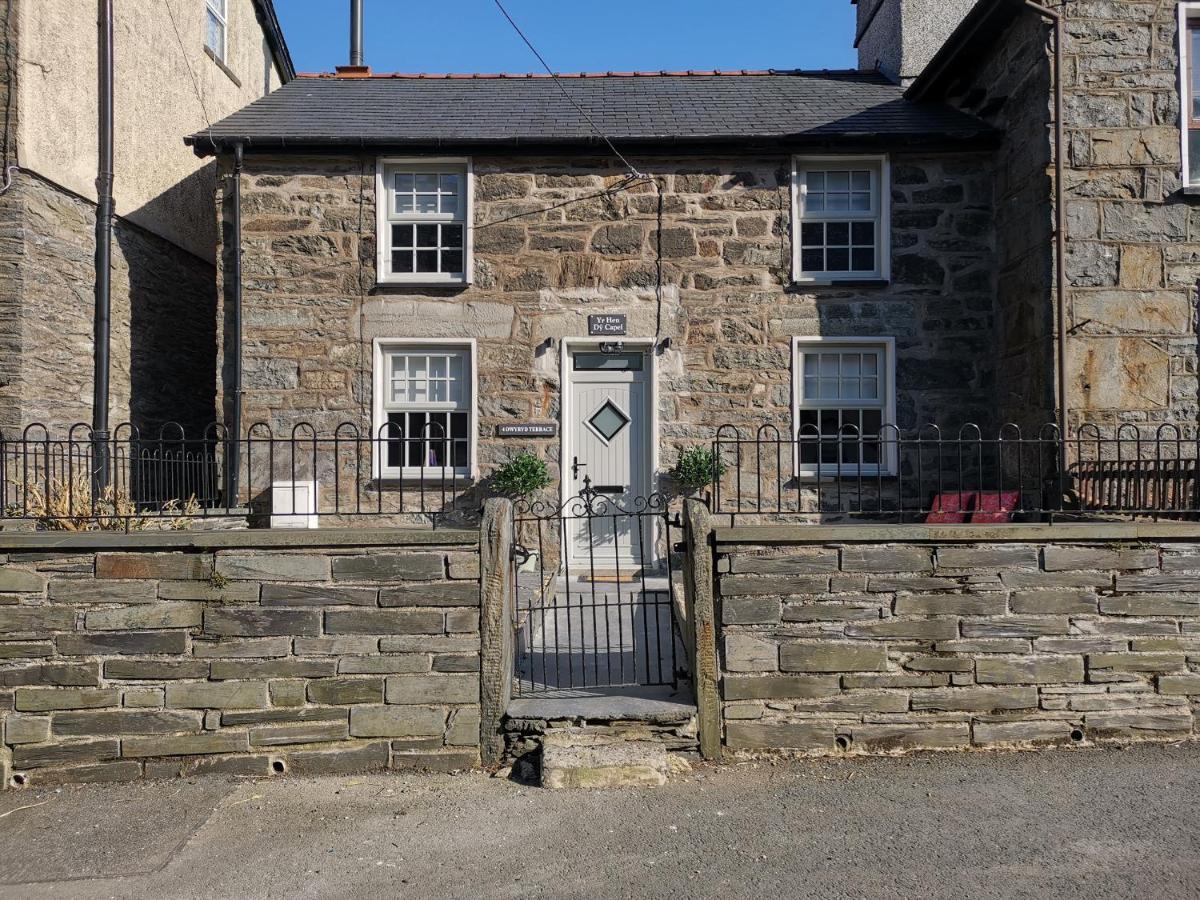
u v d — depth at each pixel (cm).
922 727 525
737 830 434
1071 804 452
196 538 512
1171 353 845
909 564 525
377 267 969
